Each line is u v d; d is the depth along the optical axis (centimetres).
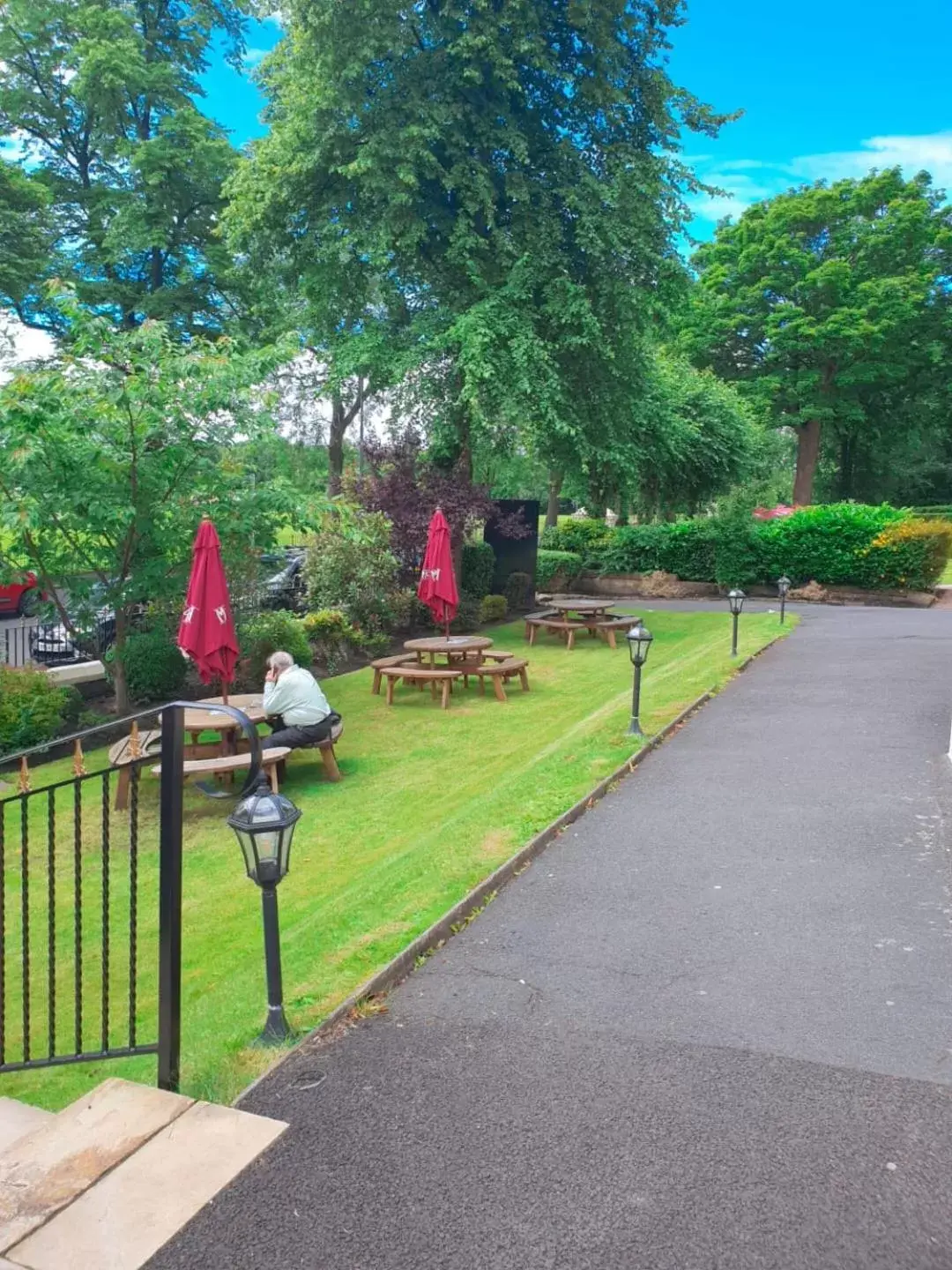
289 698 912
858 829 638
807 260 4169
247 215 1822
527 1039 387
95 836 809
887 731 906
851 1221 276
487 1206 285
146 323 1105
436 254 1892
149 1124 328
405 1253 266
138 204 2361
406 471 1908
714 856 598
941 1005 409
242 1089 353
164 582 1162
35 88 2544
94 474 1048
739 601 1368
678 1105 336
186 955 580
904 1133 318
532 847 614
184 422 1100
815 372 4247
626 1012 407
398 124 1697
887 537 2336
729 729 940
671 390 2817
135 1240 271
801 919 501
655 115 1861
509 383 1720
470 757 1018
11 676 1059
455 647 1327
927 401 4531
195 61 2673
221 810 873
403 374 1741
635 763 825
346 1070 364
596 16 1748
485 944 482
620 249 1750
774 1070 359
